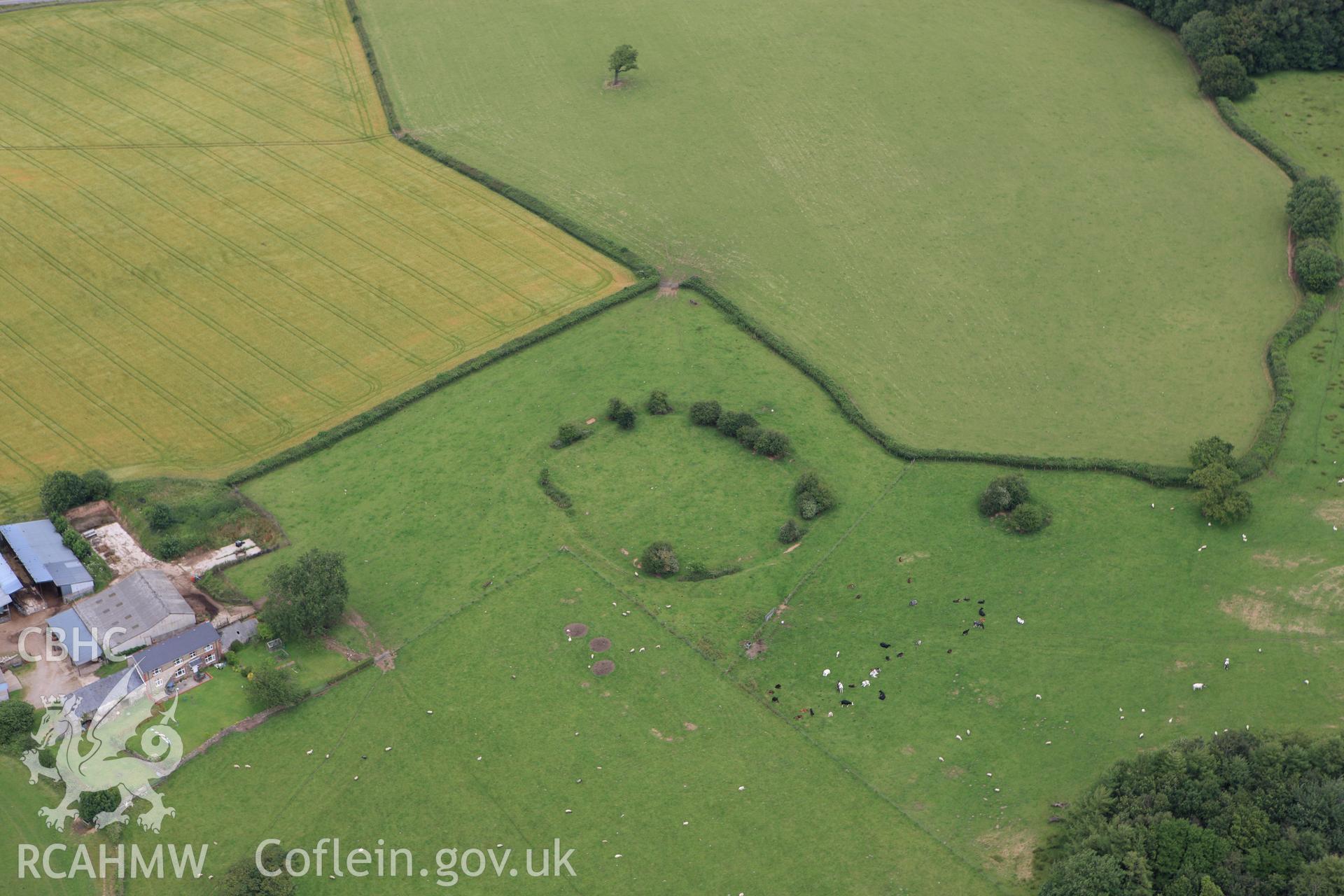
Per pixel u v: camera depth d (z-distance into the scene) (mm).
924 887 111938
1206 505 147375
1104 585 141125
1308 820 108312
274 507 153375
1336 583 139625
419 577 144000
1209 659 132000
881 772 122188
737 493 155000
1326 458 155875
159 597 135750
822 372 172875
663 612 139500
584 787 121375
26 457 160625
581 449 161875
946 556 145500
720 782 121500
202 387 172875
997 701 128875
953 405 168000
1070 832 112438
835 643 135500
